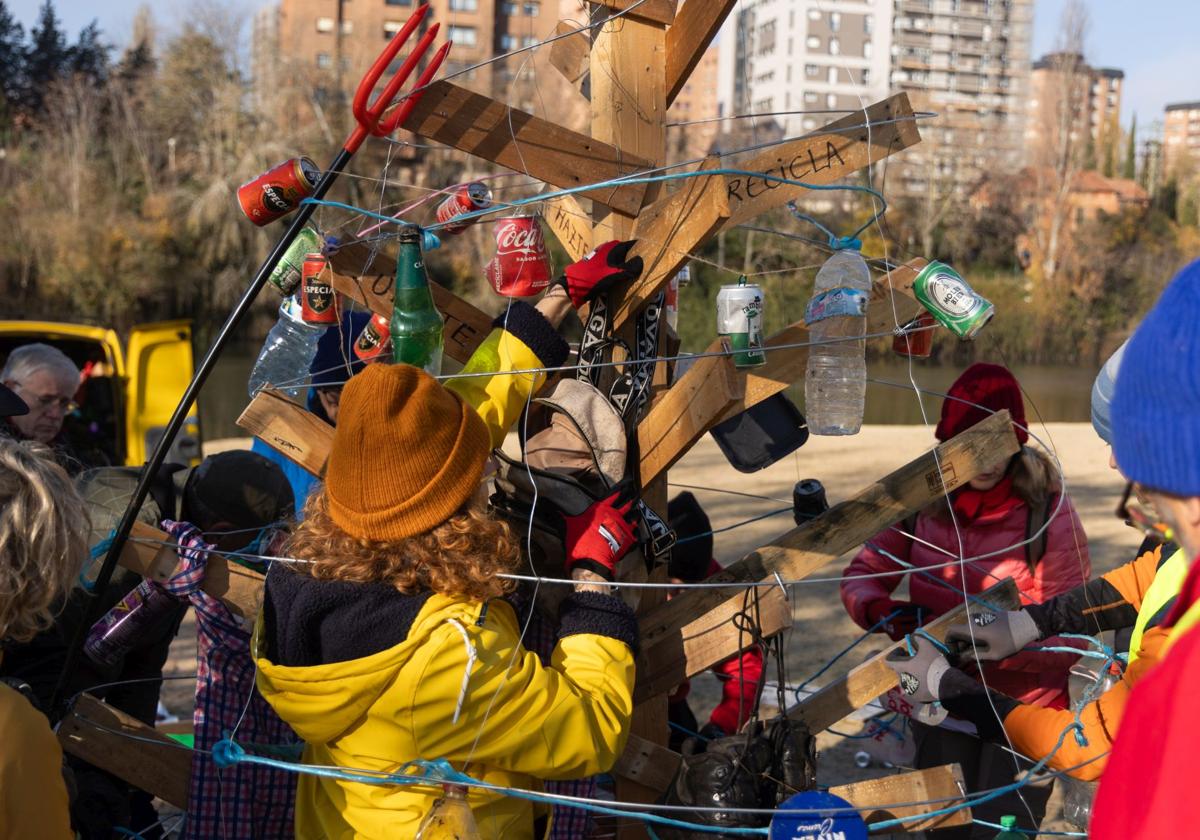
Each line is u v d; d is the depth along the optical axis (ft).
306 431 7.78
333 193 41.73
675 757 8.32
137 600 7.94
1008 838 8.20
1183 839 3.39
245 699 7.81
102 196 150.30
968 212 158.61
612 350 7.95
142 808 9.98
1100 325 155.63
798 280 63.87
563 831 7.43
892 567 10.64
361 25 164.86
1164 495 3.93
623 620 6.46
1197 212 210.18
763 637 8.00
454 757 5.87
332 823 6.27
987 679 9.61
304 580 6.07
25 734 5.10
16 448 5.62
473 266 72.23
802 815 6.64
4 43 242.17
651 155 8.53
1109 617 8.09
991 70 166.30
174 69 161.99
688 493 11.06
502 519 7.16
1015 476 9.87
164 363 22.13
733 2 8.25
